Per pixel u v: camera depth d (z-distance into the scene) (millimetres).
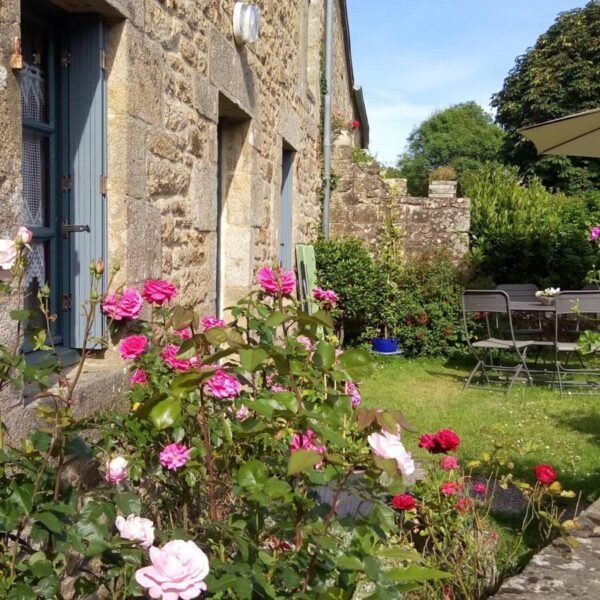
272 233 6055
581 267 9211
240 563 1489
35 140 2717
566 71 18750
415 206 9266
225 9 4438
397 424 1410
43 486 1652
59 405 2211
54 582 1487
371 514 1510
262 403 1569
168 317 2752
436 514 2682
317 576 1504
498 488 4043
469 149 37281
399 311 8609
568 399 6367
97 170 2850
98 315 2832
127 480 2297
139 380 2328
